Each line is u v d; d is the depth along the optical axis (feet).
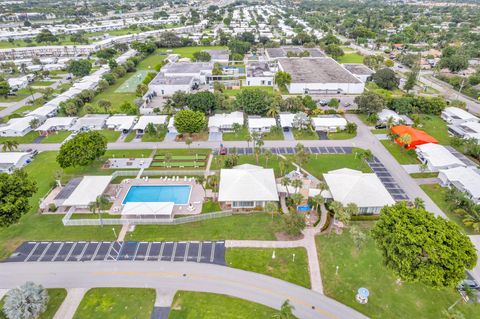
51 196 279.08
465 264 167.84
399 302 184.96
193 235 237.25
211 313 179.01
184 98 441.27
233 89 560.20
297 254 218.38
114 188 291.17
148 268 209.56
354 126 383.45
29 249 225.35
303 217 229.04
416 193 278.26
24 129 398.42
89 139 304.50
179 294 190.90
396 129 366.63
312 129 391.45
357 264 210.18
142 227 245.86
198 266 210.38
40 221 252.42
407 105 429.79
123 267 210.38
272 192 263.08
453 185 277.64
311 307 182.39
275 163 326.65
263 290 192.95
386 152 346.95
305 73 579.07
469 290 179.63
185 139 381.19
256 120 402.52
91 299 188.34
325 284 196.75
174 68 616.39
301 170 313.53
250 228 242.99
